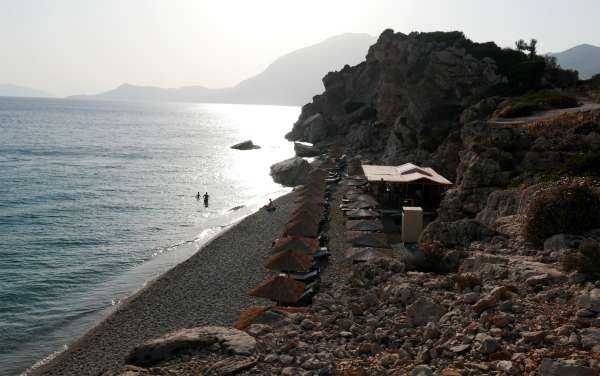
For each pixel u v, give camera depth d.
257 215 55.47
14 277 37.41
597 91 64.06
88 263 41.06
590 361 9.04
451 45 80.31
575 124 36.50
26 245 45.53
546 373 9.04
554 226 19.17
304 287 26.59
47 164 97.31
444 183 47.94
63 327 29.02
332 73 149.88
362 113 129.75
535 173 33.19
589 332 10.29
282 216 54.56
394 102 94.88
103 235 49.75
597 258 14.08
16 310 31.44
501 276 15.72
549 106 52.66
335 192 65.75
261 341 13.09
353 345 13.12
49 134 165.62
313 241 36.25
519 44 86.69
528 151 35.81
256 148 145.12
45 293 34.44
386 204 52.72
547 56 88.50
